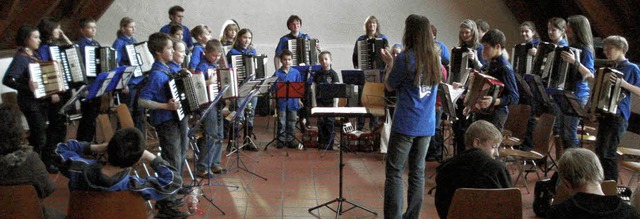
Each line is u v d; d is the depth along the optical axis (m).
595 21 8.16
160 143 5.02
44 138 6.36
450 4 11.12
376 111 7.41
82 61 7.13
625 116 5.40
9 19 7.59
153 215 5.04
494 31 5.46
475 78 5.36
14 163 3.33
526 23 7.37
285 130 7.98
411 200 4.48
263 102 10.29
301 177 6.43
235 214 5.18
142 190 3.39
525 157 5.78
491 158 3.65
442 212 3.74
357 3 11.11
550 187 5.10
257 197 5.68
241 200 5.57
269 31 11.12
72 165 3.40
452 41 11.21
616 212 2.73
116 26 10.98
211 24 11.04
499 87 5.32
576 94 6.39
